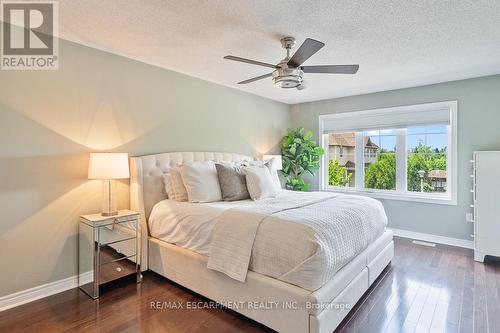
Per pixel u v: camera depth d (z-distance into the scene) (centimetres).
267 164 385
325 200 298
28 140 241
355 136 499
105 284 275
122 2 200
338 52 291
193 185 296
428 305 233
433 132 422
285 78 244
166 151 348
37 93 246
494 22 228
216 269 222
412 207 432
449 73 362
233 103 443
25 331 200
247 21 227
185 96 371
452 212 398
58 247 259
